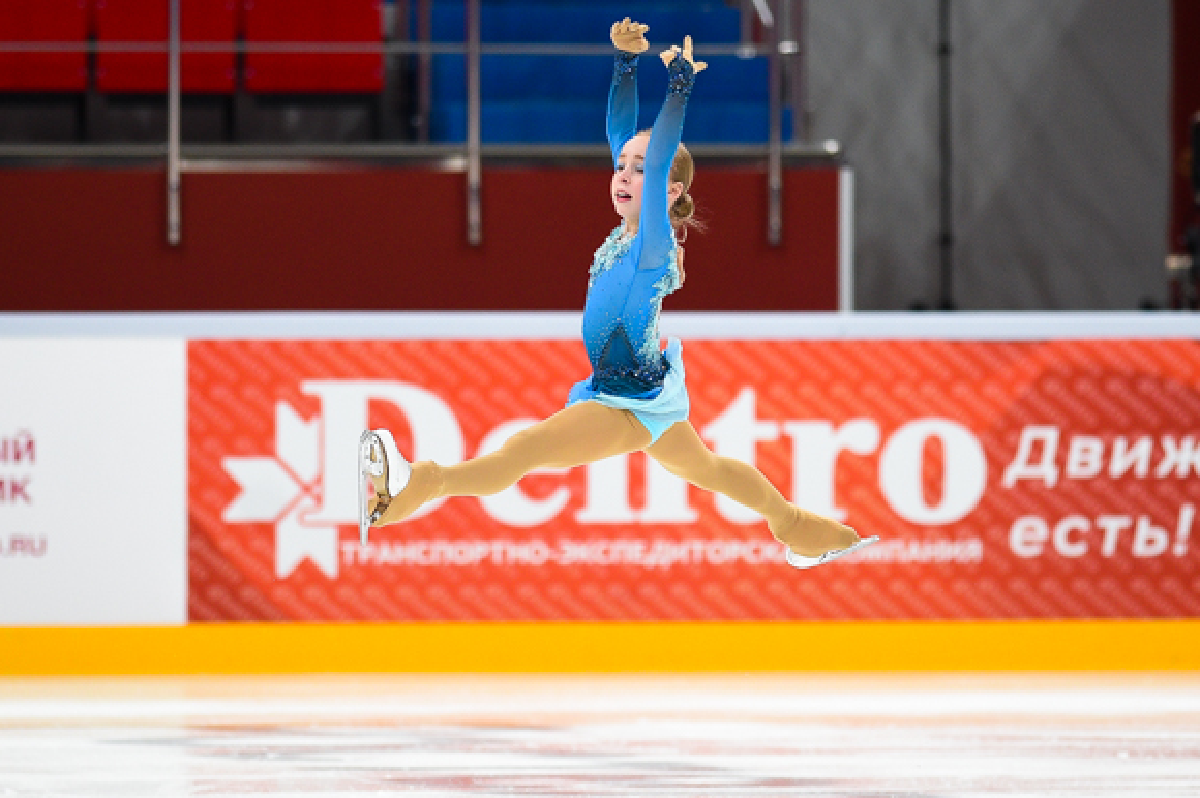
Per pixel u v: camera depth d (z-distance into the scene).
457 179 34.41
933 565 28.80
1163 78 46.47
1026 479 28.95
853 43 46.09
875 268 46.28
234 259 34.22
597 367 14.74
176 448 28.19
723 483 15.08
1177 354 29.16
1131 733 22.45
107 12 38.31
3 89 38.09
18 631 28.02
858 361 28.72
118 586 28.09
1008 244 46.34
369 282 34.38
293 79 38.53
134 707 24.70
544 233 34.53
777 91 34.56
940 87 46.12
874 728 22.81
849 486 28.70
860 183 46.16
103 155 34.19
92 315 28.28
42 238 33.94
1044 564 28.95
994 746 21.30
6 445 27.98
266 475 28.23
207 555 28.20
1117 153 46.53
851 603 28.69
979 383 28.89
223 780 18.59
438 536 28.34
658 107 38.91
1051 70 46.34
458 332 28.48
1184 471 29.14
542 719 23.59
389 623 28.33
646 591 28.50
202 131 38.50
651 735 22.16
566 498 28.44
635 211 14.91
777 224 34.34
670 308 34.47
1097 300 46.44
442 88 39.31
